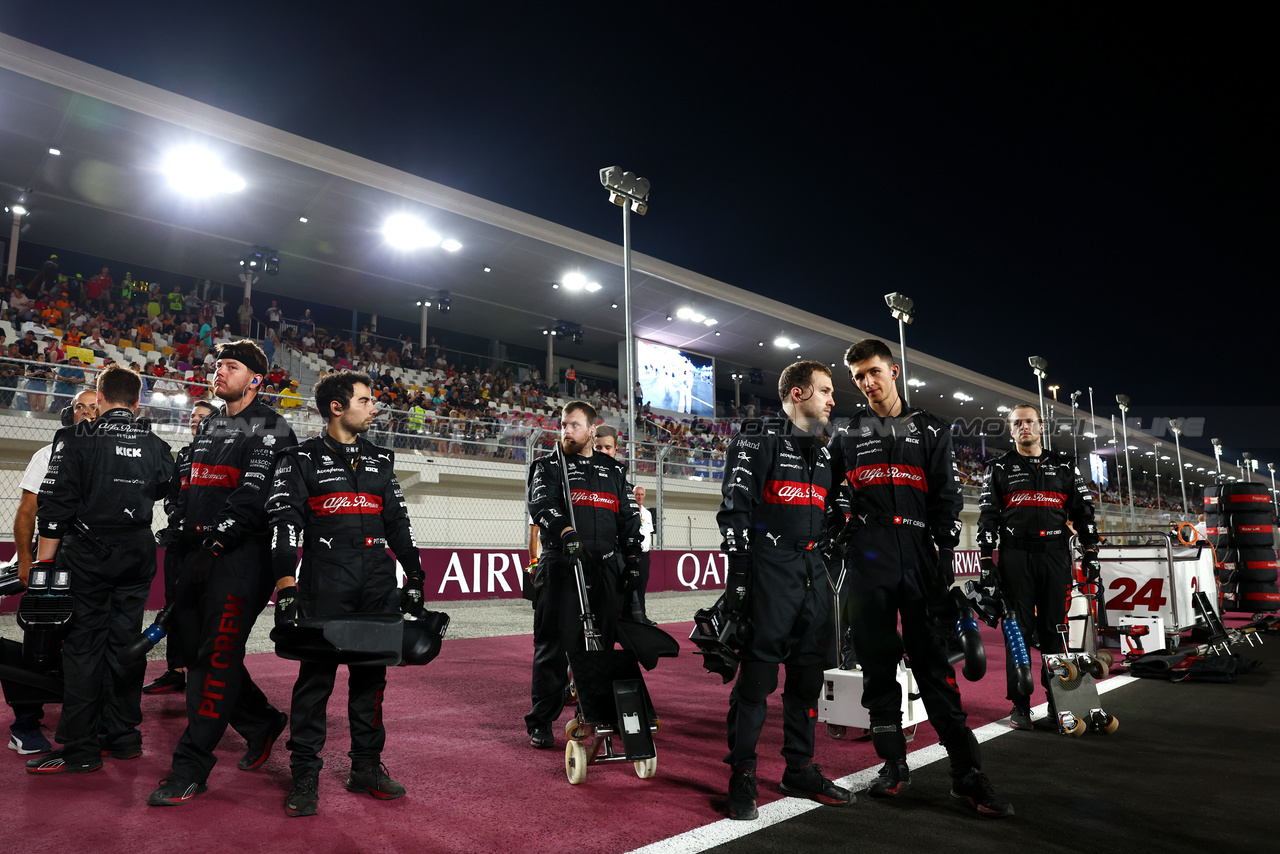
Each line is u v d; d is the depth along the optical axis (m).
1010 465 4.48
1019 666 3.98
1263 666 6.60
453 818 2.62
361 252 18.78
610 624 3.81
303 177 15.16
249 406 3.29
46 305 14.93
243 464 3.13
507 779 3.10
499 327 24.69
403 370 20.52
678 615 10.36
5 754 3.27
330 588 2.84
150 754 3.34
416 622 2.96
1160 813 2.73
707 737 3.87
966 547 25.98
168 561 4.17
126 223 16.86
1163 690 5.39
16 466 10.66
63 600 3.00
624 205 9.66
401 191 16.06
